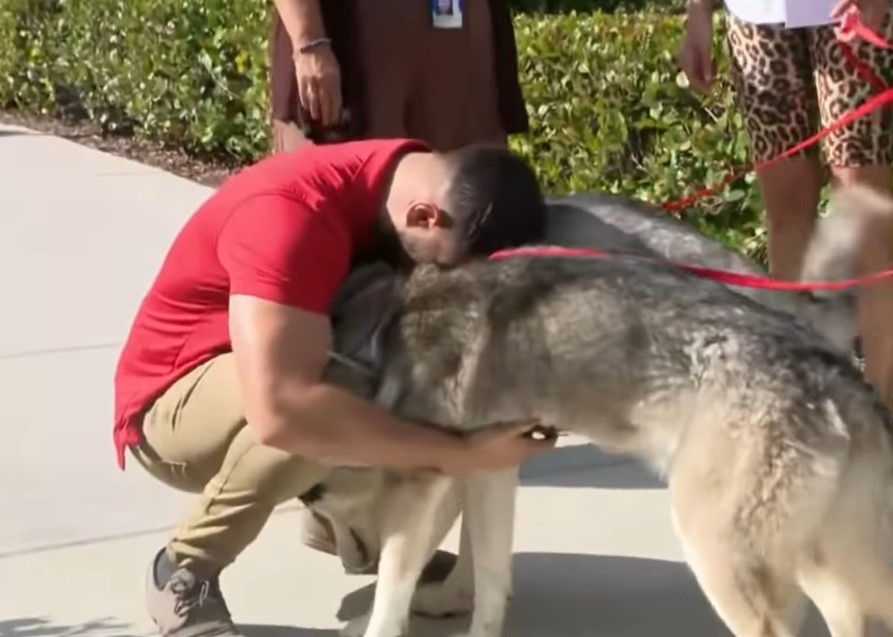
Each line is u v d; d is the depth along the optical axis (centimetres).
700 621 407
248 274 335
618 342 334
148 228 868
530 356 343
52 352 640
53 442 538
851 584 334
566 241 368
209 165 1058
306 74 440
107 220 891
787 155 432
